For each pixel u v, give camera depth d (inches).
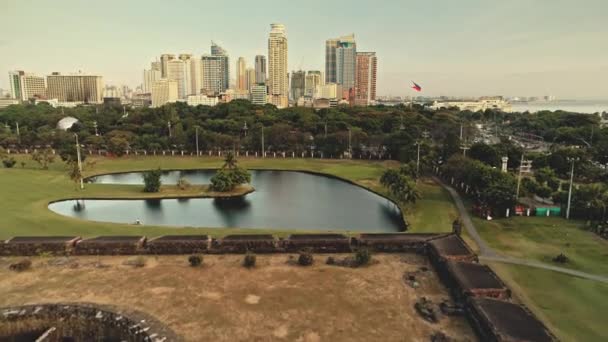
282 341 856.9
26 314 967.0
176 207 2502.5
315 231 1857.8
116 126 5428.2
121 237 1398.9
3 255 1325.0
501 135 6171.3
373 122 5221.5
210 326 909.8
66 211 2364.7
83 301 1024.2
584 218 2001.7
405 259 1328.7
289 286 1112.8
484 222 1978.3
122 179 3472.0
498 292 994.7
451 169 2805.1
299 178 3457.2
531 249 1588.3
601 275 1334.9
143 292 1072.2
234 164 3038.9
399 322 937.5
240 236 1430.9
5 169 3334.2
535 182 2504.9
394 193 2480.3
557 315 1065.5
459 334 890.1
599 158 3659.0
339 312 977.5
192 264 1242.6
